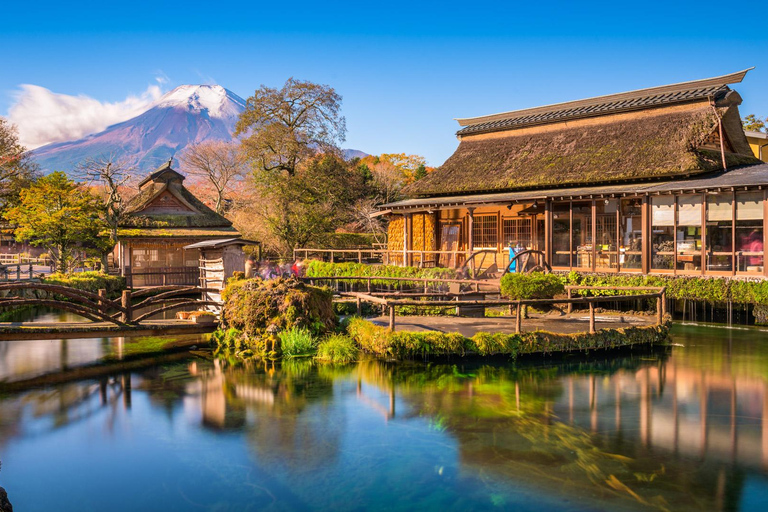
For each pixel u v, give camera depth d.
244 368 12.14
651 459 7.16
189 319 15.77
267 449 7.63
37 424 8.75
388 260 28.67
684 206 17.80
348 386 10.58
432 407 9.27
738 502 6.01
